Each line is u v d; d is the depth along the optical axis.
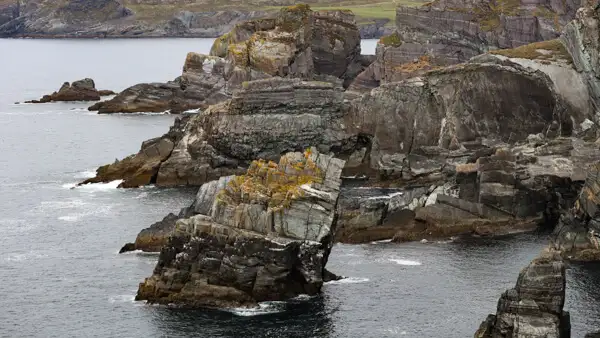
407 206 143.75
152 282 112.00
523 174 143.25
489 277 118.06
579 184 142.50
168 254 111.94
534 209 142.75
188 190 171.75
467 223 138.88
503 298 90.00
